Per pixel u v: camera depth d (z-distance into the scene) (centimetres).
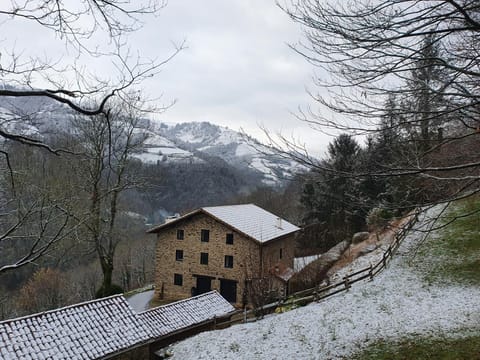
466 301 1451
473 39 520
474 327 1207
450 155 589
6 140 533
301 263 3484
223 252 2917
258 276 2642
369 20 500
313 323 1542
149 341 1575
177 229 3070
